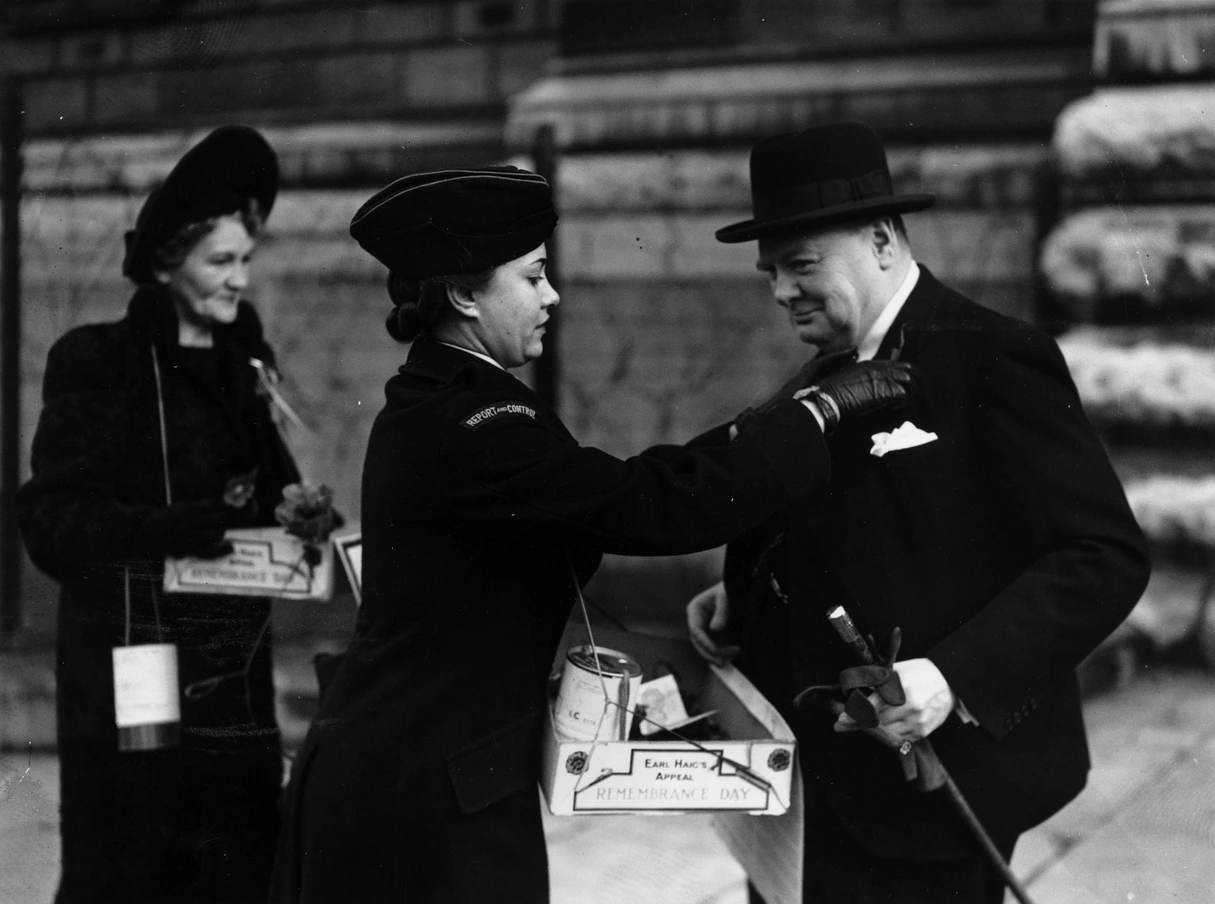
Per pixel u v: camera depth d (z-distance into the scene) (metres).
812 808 2.21
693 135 4.72
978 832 2.07
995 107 4.44
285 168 4.84
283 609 3.98
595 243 4.82
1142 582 2.07
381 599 2.06
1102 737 3.88
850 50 4.57
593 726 2.02
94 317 4.49
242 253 2.89
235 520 2.83
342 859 2.00
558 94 4.81
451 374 2.05
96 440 2.70
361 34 4.77
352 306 4.85
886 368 2.08
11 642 4.05
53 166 4.50
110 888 2.62
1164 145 4.21
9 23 4.44
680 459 2.02
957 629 2.08
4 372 4.49
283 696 3.88
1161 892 3.01
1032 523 2.11
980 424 2.12
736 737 2.26
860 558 2.14
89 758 2.64
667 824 3.50
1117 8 4.28
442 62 4.82
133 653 2.60
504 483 1.94
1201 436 4.23
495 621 2.02
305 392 4.88
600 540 1.95
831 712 2.15
